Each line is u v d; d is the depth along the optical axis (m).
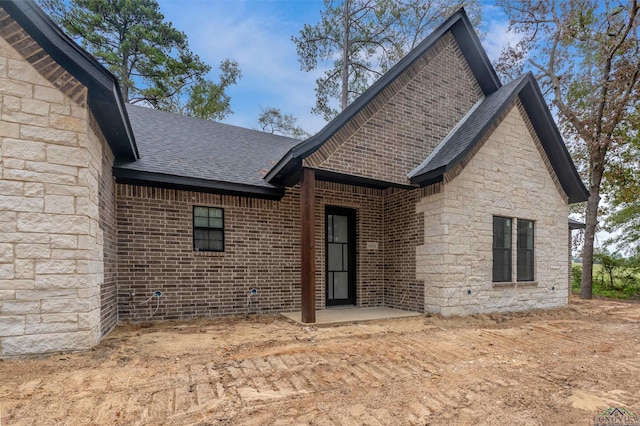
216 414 3.00
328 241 9.02
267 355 4.62
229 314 7.59
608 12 13.61
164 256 7.04
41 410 2.95
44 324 4.23
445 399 3.48
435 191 7.87
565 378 4.15
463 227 7.84
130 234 6.76
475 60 9.21
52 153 4.33
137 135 8.48
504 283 8.42
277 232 8.27
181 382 3.64
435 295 7.71
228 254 7.68
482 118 8.28
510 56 16.11
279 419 2.95
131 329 6.06
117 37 20.48
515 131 8.93
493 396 3.59
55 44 4.20
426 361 4.68
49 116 4.33
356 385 3.77
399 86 8.01
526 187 9.09
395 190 9.10
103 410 2.99
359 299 9.00
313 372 4.09
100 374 3.76
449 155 7.55
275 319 7.25
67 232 4.38
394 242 9.04
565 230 9.94
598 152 13.97
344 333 6.01
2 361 3.98
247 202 7.96
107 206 5.81
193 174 7.14
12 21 4.19
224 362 4.30
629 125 14.51
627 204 15.98
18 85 4.20
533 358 4.96
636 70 12.57
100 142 5.30
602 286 16.33
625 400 3.54
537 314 8.59
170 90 21.88
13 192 4.12
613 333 6.69
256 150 9.93
